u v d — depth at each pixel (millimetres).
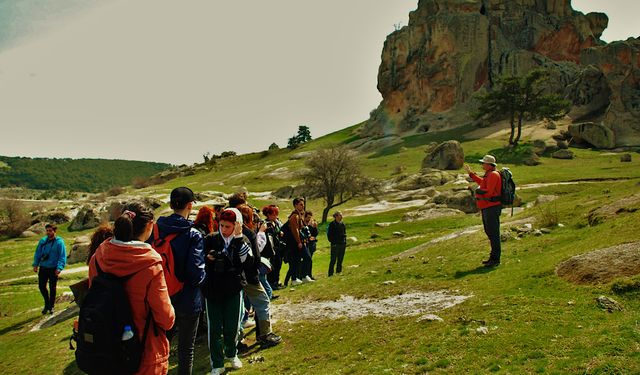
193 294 6980
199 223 8234
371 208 60500
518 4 138250
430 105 131750
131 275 5152
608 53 102062
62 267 16594
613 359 5785
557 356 6234
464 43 129625
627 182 23578
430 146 100625
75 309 15836
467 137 108812
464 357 6777
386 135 133500
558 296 8648
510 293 9367
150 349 5234
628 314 7230
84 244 37562
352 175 54969
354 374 6980
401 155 101938
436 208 45344
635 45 100312
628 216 12375
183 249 6750
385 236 34750
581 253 10336
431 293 10781
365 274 13992
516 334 7176
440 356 6973
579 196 21312
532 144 90625
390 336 8281
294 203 15695
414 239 28922
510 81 94250
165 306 5289
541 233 14484
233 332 8031
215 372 7832
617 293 8047
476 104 126625
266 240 11320
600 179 58812
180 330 6961
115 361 4859
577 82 108562
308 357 8094
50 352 11602
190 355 6961
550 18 137625
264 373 7711
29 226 73125
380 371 6863
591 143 88750
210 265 7828
